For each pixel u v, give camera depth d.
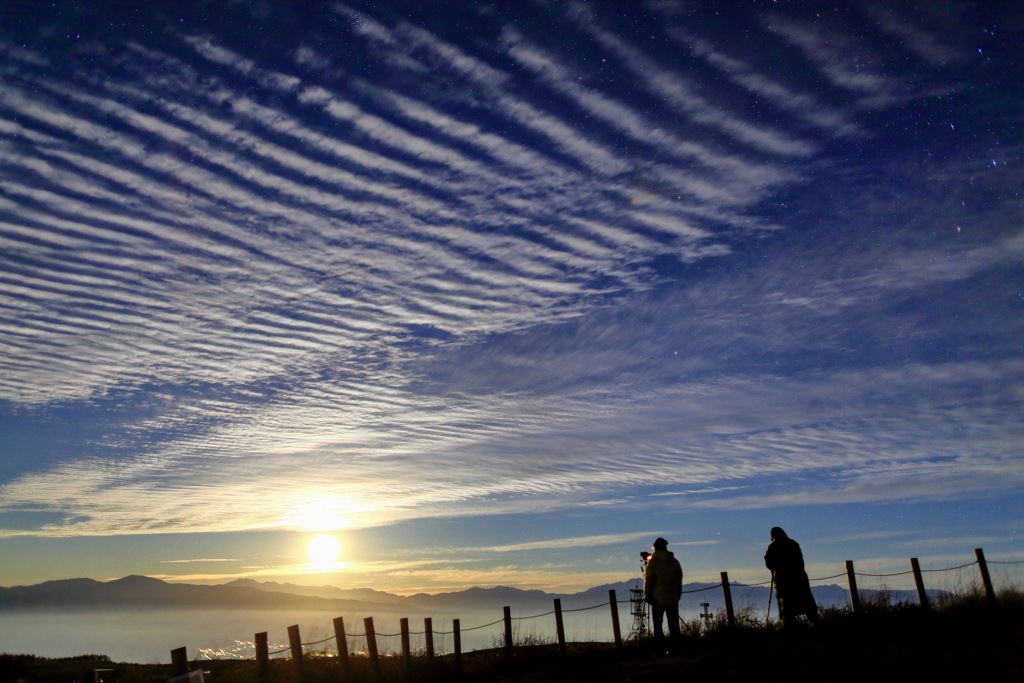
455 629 18.31
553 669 16.30
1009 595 17.56
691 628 18.48
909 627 15.43
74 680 20.69
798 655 13.13
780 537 16.27
